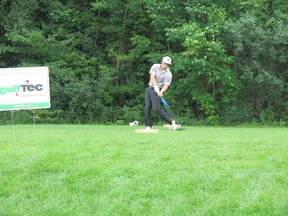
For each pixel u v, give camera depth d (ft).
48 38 67.41
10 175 19.76
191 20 61.05
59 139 27.40
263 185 17.69
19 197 17.74
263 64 60.03
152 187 17.90
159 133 32.99
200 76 61.05
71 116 64.39
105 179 18.86
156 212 16.16
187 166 20.10
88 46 71.72
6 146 25.23
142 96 68.59
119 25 71.67
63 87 64.08
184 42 57.36
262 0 61.67
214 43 56.13
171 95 63.05
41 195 17.83
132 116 64.39
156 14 62.69
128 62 70.95
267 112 60.13
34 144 25.58
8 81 24.68
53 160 21.25
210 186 17.74
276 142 25.32
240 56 60.59
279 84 58.13
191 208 16.25
